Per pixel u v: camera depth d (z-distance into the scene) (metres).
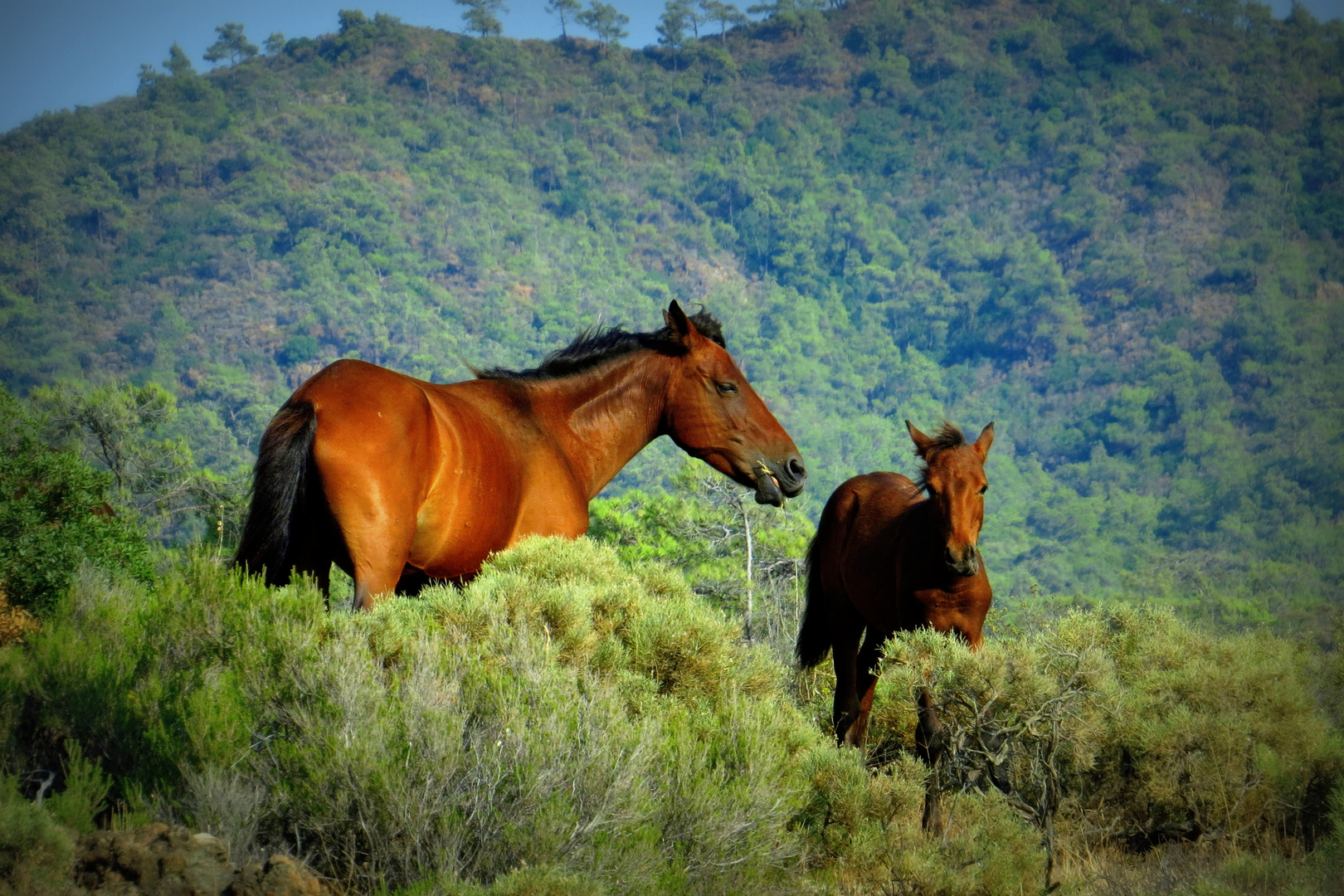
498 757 4.23
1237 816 5.73
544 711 4.54
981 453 7.61
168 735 4.10
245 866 3.50
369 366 5.88
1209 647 7.06
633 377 7.59
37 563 6.60
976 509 7.37
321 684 4.34
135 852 3.41
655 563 6.88
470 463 6.12
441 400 6.22
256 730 4.31
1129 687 6.76
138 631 4.75
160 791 3.99
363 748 4.02
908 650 5.98
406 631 4.96
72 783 3.74
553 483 6.90
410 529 5.61
